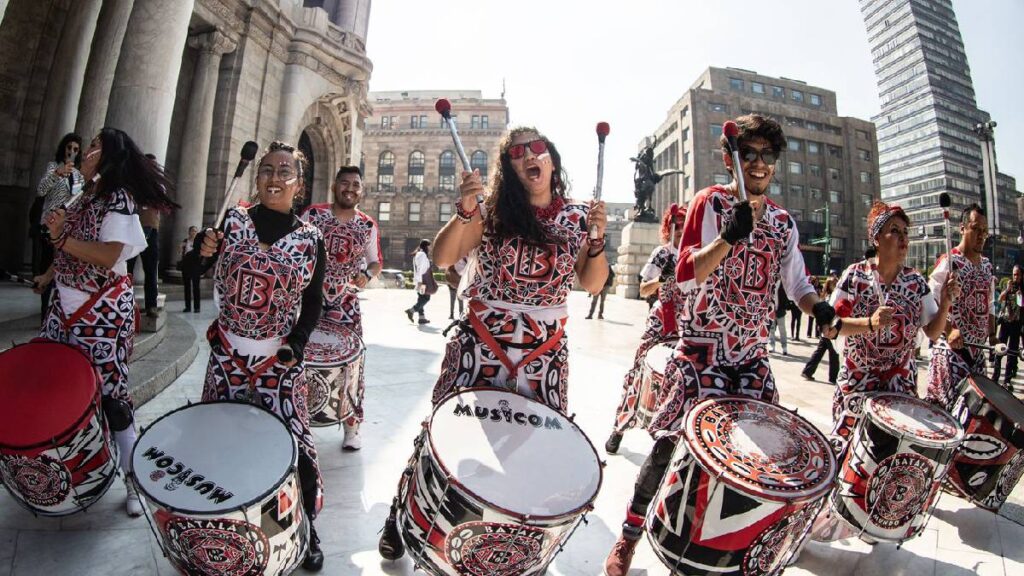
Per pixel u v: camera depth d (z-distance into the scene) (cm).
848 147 6253
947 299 312
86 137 881
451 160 6081
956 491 323
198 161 1342
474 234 219
